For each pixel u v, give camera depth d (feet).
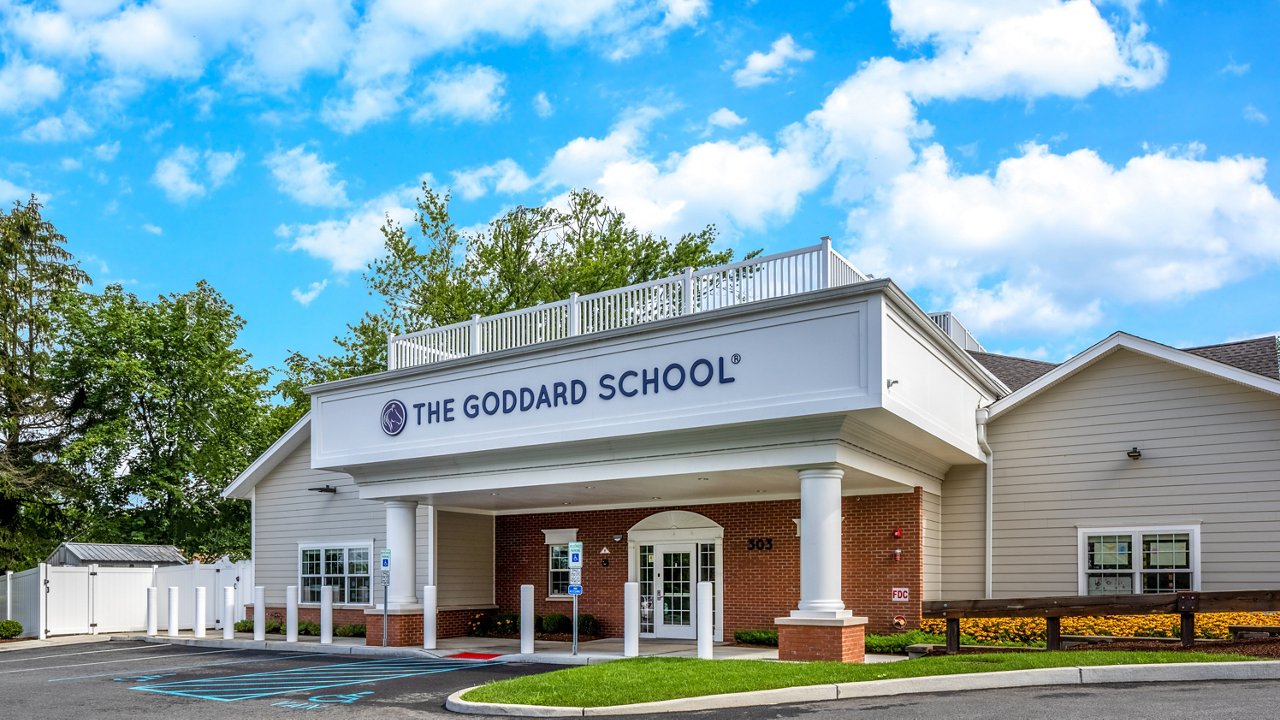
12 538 130.21
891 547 68.74
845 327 53.26
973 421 70.18
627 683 46.44
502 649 72.59
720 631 76.64
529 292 146.61
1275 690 39.75
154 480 140.56
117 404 140.87
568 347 64.23
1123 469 66.85
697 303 62.03
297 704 47.55
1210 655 46.65
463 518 88.02
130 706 48.32
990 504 71.36
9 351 139.85
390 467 75.77
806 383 54.13
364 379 75.51
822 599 55.36
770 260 58.18
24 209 147.54
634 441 61.87
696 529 78.89
